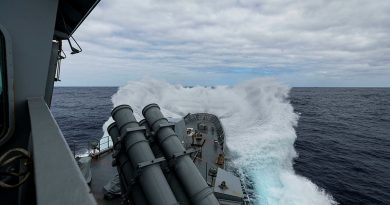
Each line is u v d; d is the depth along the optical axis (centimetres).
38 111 309
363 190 1986
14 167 351
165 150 735
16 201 341
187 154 727
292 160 2386
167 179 697
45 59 391
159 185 595
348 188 2005
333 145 3291
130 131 670
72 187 166
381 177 2272
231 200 955
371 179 2219
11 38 356
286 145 2494
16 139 376
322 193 1848
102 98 9525
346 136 3844
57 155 201
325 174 2253
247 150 2192
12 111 363
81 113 5462
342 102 9431
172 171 704
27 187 318
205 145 1700
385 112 6769
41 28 380
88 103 7569
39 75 390
